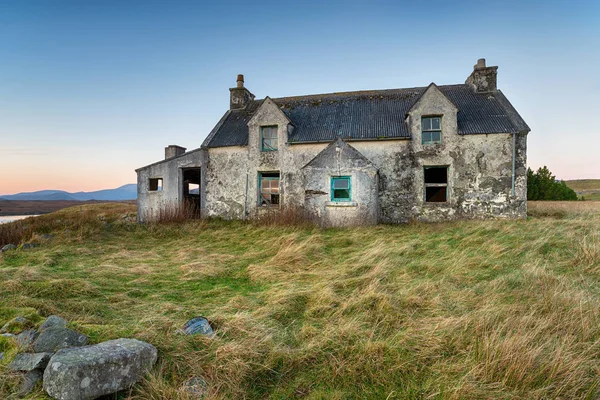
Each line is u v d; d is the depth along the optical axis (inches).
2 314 152.2
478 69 601.0
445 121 532.4
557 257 249.0
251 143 608.7
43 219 634.8
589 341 122.9
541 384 100.9
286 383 109.3
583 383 100.3
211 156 632.4
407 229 452.4
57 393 93.1
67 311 165.2
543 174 1144.2
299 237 379.2
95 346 110.0
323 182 517.0
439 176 610.5
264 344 126.8
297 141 581.6
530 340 119.6
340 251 314.8
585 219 450.3
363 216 503.2
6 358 112.0
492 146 518.6
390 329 145.0
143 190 648.4
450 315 154.7
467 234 374.9
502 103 564.1
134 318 156.6
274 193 623.8
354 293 189.6
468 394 96.9
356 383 108.4
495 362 106.4
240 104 719.1
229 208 620.7
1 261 297.1
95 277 233.9
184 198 667.4
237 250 344.8
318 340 131.8
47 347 116.4
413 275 226.1
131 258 302.5
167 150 733.9
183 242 398.6
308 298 184.9
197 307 174.7
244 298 184.4
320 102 668.7
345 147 512.1
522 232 351.6
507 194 513.3
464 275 218.2
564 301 155.5
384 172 553.6
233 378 107.5
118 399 99.0
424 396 99.7
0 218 803.4
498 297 171.9
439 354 121.0
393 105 614.5
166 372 110.6
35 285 199.8
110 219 686.5
